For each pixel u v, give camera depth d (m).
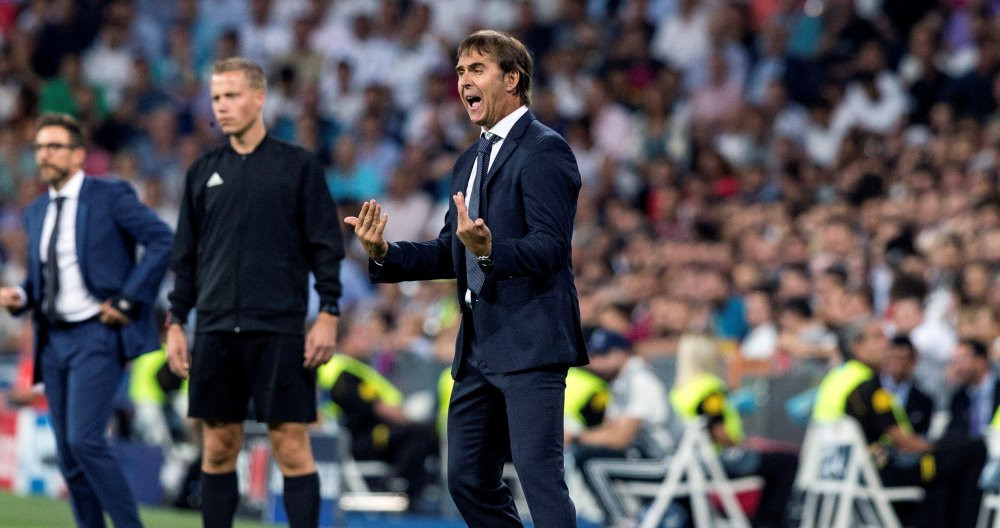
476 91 17.53
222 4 63.44
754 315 38.00
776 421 34.12
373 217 16.84
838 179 47.31
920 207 41.84
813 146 52.03
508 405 17.19
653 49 58.53
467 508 18.08
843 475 29.45
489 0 62.16
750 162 51.53
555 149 17.22
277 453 21.47
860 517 30.67
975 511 29.47
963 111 49.88
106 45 61.62
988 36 51.09
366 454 37.25
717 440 30.83
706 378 31.08
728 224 45.09
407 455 37.34
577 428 32.34
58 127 23.81
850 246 39.69
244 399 21.59
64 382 23.84
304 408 21.23
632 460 31.62
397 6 61.69
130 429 39.81
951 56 54.03
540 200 16.94
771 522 31.80
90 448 23.12
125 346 23.44
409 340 42.41
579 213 49.59
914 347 31.05
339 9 62.97
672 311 38.28
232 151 21.56
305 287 21.44
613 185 51.12
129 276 24.03
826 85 53.00
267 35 62.38
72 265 23.55
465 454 17.86
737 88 54.88
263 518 34.62
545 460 16.94
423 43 60.47
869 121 51.75
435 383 39.97
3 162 56.09
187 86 60.22
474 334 17.80
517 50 17.62
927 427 30.86
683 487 30.77
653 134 53.12
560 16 59.88
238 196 21.20
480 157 17.72
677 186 50.31
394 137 57.03
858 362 29.92
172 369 21.67
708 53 56.44
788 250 40.34
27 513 32.16
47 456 38.59
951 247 37.88
